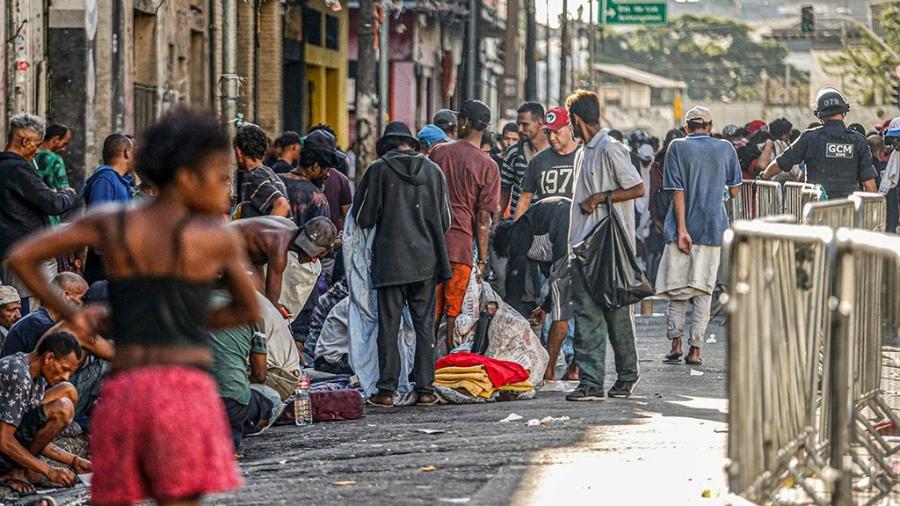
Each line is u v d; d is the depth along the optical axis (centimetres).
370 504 1608
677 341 3052
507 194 3134
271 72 6003
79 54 3800
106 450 1121
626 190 2388
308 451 2011
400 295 2466
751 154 4525
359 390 2483
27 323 2009
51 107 3809
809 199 2962
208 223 1148
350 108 8469
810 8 13112
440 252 2477
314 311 2706
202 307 1139
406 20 9012
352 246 2506
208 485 1120
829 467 1448
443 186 2480
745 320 1312
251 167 2528
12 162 2506
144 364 1122
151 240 1130
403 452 1962
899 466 1623
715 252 3005
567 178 2727
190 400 1120
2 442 1825
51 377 1861
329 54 7406
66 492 1847
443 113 3148
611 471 1778
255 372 2067
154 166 1141
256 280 2253
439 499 1625
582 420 2216
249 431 2136
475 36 7200
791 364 1431
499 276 2928
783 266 1409
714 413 2291
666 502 1595
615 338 2464
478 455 1911
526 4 8494
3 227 2506
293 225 2353
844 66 19162
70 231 1142
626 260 2400
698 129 2997
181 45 4728
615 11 9450
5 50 3356
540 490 1669
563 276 2684
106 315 1164
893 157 3919
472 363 2492
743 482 1314
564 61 9925
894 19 19062
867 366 1677
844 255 1322
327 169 2864
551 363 2694
